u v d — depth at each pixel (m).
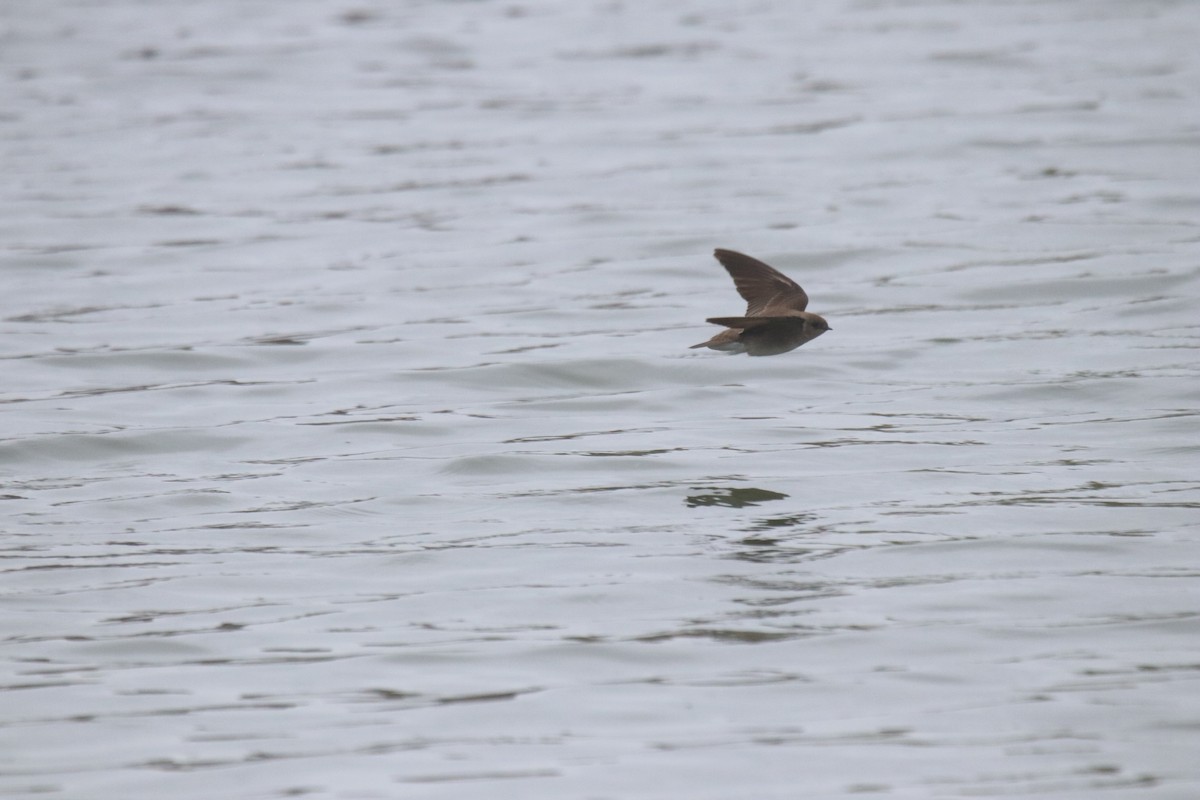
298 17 120.81
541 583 36.38
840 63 100.62
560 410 50.16
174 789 27.62
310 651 33.00
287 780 27.86
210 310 60.44
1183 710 29.86
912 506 40.88
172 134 88.50
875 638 33.09
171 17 121.56
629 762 28.36
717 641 33.19
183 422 48.88
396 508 41.72
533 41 110.94
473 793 27.39
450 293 62.09
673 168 78.75
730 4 121.19
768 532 39.38
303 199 75.56
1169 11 110.56
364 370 53.91
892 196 72.81
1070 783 27.45
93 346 56.34
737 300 60.41
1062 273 61.53
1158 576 36.00
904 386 51.47
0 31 116.38
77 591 36.28
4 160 83.00
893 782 27.64
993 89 91.94
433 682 31.56
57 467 45.47
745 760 28.41
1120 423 47.06
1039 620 33.91
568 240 68.12
